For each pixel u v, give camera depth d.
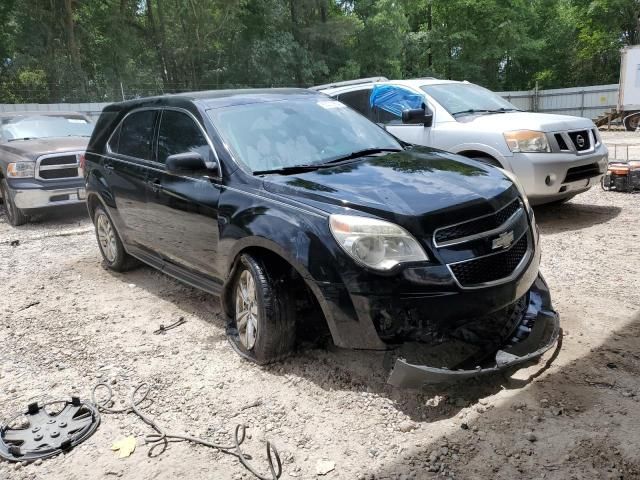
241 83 29.75
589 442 2.86
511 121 7.08
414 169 3.96
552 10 43.31
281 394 3.52
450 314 3.22
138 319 4.92
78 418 3.43
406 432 3.06
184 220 4.54
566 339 3.96
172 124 4.90
